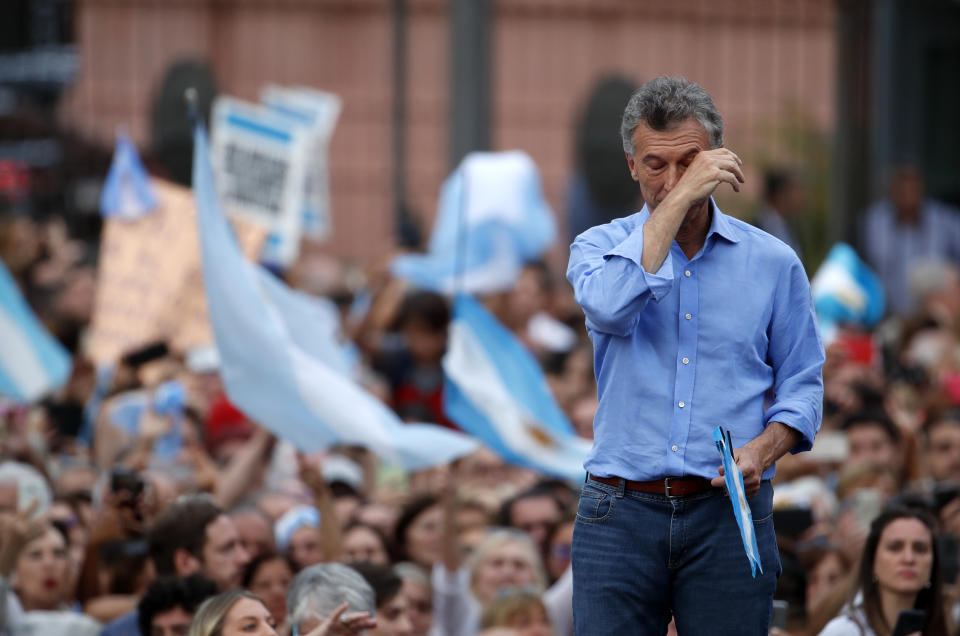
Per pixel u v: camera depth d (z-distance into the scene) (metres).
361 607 18.16
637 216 13.81
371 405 24.36
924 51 51.59
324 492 23.47
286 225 34.19
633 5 61.47
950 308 43.12
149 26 61.09
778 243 13.86
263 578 20.61
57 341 36.91
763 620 13.63
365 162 64.62
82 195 54.00
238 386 23.50
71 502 24.30
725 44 60.06
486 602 23.52
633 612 13.65
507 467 30.48
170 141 54.75
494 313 38.97
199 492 23.08
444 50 65.19
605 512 13.66
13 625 20.39
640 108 13.24
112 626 19.70
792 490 24.36
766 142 57.34
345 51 64.62
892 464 27.62
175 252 31.58
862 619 19.50
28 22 59.84
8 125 54.44
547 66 62.34
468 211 38.84
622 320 13.16
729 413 13.48
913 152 51.00
